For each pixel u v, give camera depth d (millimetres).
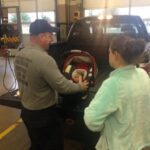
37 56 1656
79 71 2020
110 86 1176
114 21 3119
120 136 1208
